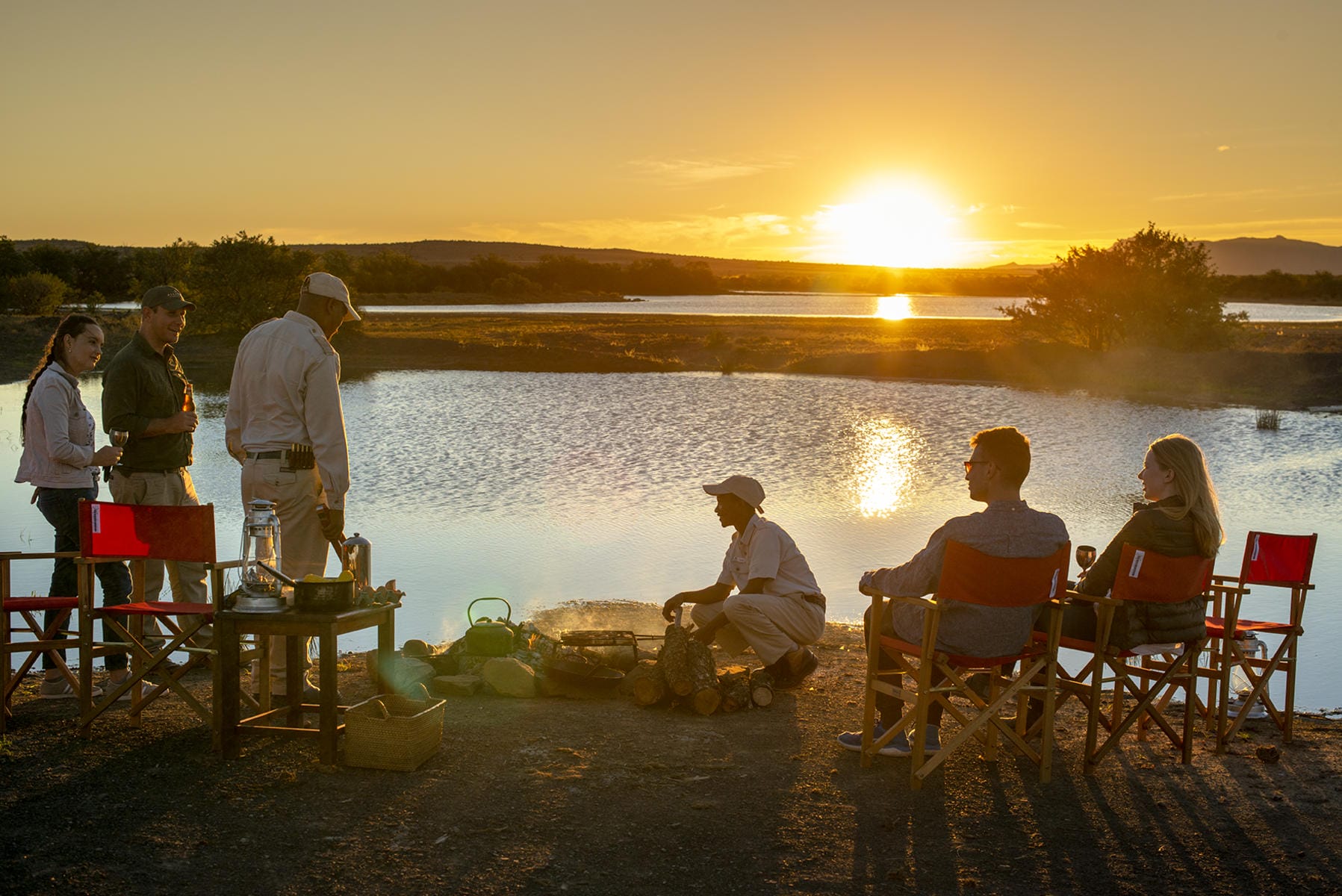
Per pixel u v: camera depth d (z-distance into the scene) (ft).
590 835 13.29
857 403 104.22
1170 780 15.66
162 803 13.82
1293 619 17.61
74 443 19.38
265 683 16.55
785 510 49.60
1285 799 14.93
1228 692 17.29
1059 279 145.59
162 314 20.08
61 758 15.31
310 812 13.70
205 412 92.53
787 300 622.13
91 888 11.64
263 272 180.24
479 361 151.84
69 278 359.87
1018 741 15.33
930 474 61.11
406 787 14.56
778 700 19.45
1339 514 49.08
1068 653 26.96
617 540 42.39
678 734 17.17
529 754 15.99
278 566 17.01
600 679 18.97
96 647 16.42
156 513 15.74
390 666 16.63
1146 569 15.23
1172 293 140.46
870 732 15.88
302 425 17.16
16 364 124.16
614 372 144.05
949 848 13.17
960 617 14.83
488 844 12.96
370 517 47.50
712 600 21.18
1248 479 60.90
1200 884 12.39
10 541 39.68
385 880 12.01
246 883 11.88
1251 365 126.31
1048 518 14.60
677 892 11.96
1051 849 13.21
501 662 19.15
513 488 55.62
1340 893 12.23
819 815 14.07
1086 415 95.45
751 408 99.66
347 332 164.76
